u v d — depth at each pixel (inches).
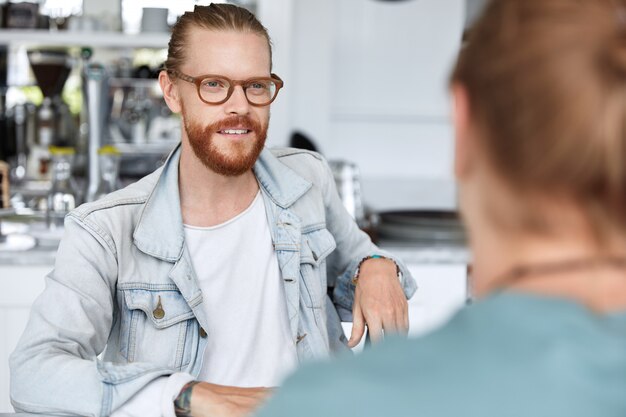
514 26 22.0
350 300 69.1
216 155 57.9
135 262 58.6
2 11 154.6
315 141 181.0
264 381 60.2
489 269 23.9
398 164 199.8
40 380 51.3
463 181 24.5
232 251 61.2
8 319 104.8
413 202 196.2
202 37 58.2
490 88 22.1
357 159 199.3
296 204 64.9
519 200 22.2
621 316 21.8
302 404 21.6
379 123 198.4
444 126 198.8
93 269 56.4
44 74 152.9
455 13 192.9
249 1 157.5
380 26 192.4
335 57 193.0
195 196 60.8
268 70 59.7
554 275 22.3
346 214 71.6
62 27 155.6
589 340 21.0
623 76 20.9
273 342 61.2
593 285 22.0
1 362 104.9
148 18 152.7
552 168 21.3
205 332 58.7
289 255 62.0
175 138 160.2
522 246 22.8
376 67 193.8
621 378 20.5
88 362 51.4
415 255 112.0
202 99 57.7
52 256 104.5
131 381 49.7
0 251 104.7
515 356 21.0
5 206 117.5
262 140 59.5
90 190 125.9
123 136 158.7
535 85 21.3
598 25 21.3
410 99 195.3
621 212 21.6
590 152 20.9
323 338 63.6
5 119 163.5
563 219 22.0
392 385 21.3
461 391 20.8
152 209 59.4
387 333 61.9
